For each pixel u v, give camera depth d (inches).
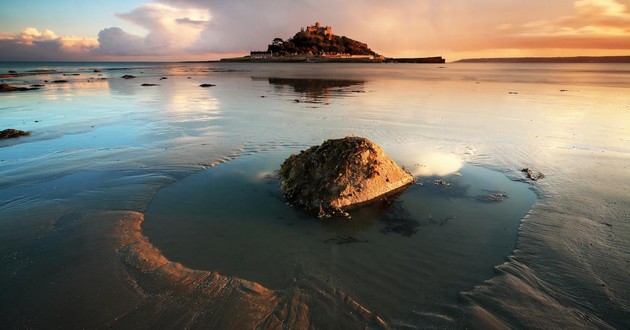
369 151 307.7
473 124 574.2
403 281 195.0
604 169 361.7
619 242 226.7
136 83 1568.7
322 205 279.3
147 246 228.7
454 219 265.7
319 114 671.8
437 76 2039.9
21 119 665.0
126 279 195.5
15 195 310.3
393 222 262.7
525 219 262.2
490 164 383.2
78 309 173.0
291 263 210.8
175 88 1288.1
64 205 289.3
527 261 210.7
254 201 296.7
